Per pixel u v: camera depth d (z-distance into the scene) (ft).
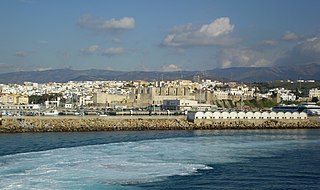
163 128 622.95
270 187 205.05
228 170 247.29
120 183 208.33
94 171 233.96
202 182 214.69
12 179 209.46
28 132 538.88
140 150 328.70
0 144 385.09
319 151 336.08
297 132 568.82
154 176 225.76
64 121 605.31
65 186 198.39
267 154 316.19
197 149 339.98
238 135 502.38
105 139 440.86
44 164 252.83
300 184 212.02
